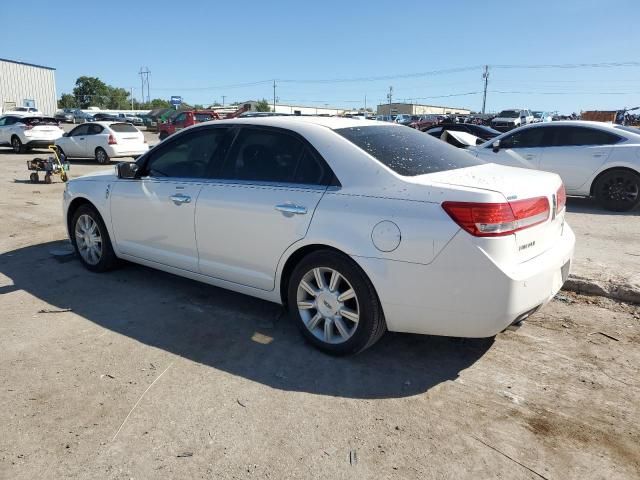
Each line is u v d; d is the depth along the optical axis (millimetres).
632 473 2475
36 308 4395
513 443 2686
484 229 2920
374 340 3424
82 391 3127
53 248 6254
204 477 2439
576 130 8781
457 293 3008
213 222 4031
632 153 8242
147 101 105750
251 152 3975
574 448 2646
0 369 3377
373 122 4125
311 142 3641
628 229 7180
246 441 2689
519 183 3230
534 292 3086
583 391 3150
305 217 3482
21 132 19703
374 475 2457
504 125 34719
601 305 4387
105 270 5285
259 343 3783
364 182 3354
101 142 16938
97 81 115438
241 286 4023
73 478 2428
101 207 5008
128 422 2834
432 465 2525
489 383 3250
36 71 50250
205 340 3822
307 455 2590
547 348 3689
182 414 2908
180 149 4469
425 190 3125
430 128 16203
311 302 3633
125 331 3959
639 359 3521
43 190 10867
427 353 3645
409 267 3094
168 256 4496
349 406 3008
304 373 3371
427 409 2980
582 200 9719
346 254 3322
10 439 2695
